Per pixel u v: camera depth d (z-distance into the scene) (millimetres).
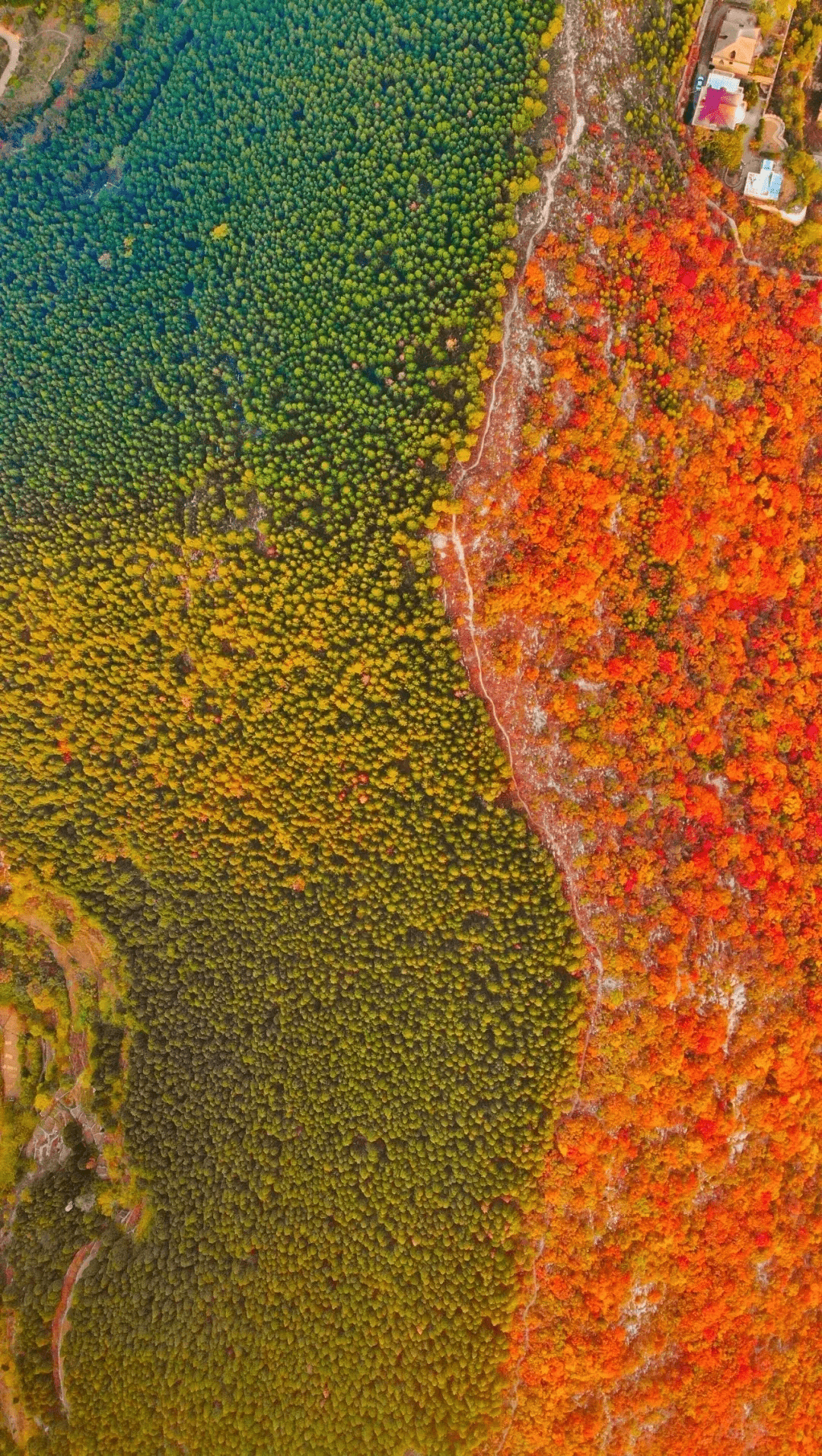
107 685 54938
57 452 55406
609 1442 50125
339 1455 51219
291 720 51250
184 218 55719
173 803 55594
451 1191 50375
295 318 51250
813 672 51656
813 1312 51406
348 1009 53031
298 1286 53250
